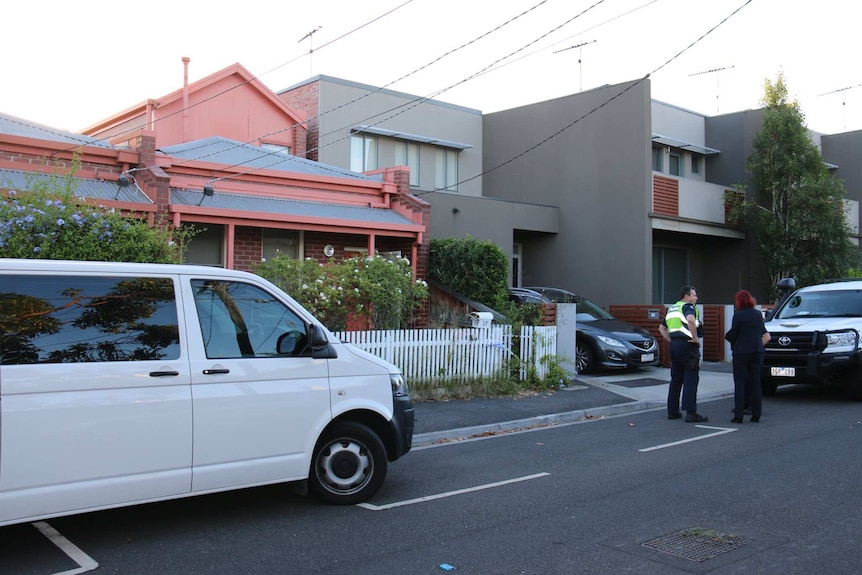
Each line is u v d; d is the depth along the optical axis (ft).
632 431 32.91
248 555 16.90
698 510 20.22
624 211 66.64
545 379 44.01
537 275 73.46
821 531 18.30
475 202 64.39
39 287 16.76
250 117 63.82
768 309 64.34
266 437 19.10
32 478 15.92
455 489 22.75
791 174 70.13
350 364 20.77
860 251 75.77
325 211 48.65
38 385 16.10
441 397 39.34
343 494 20.77
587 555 16.74
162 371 17.66
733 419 34.73
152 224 38.78
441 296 52.08
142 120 59.93
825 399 42.27
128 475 17.10
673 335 35.60
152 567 16.12
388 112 71.31
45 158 37.29
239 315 19.36
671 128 77.66
